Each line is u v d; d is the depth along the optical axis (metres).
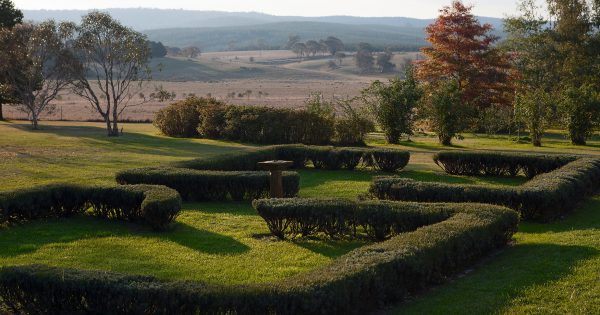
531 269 8.30
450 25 40.69
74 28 36.59
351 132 29.89
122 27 34.72
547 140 35.03
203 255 9.55
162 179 14.46
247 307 5.92
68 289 6.33
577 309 6.62
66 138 31.50
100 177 18.20
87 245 10.26
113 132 33.91
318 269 6.78
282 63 181.00
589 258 8.68
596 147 30.03
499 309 6.73
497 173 19.48
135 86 99.75
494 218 9.49
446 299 7.20
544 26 43.31
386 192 13.41
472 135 39.16
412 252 7.41
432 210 9.98
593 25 42.25
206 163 17.27
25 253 9.75
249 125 30.86
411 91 30.72
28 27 38.97
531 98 30.97
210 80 126.44
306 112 30.08
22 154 24.27
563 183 12.74
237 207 13.71
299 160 21.41
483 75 40.06
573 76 41.03
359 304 6.58
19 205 11.83
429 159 24.53
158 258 9.38
